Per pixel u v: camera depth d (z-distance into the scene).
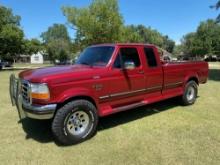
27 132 5.71
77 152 4.70
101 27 34.56
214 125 6.04
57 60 81.62
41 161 4.38
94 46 6.48
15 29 41.00
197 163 4.22
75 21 35.81
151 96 6.67
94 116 5.29
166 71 6.97
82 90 5.05
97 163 4.29
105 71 5.48
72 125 5.04
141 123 6.26
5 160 4.43
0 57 45.03
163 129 5.80
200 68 8.29
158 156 4.48
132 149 4.77
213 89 11.16
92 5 35.06
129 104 6.13
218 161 4.28
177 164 4.20
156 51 6.76
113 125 6.13
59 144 5.05
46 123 6.30
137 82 6.16
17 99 5.32
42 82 4.65
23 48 43.44
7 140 5.27
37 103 4.75
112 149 4.79
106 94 5.52
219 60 78.25
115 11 35.53
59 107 4.89
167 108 7.66
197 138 5.25
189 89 7.90
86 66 5.76
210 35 78.31
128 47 6.06
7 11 41.31
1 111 7.43
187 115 6.89
